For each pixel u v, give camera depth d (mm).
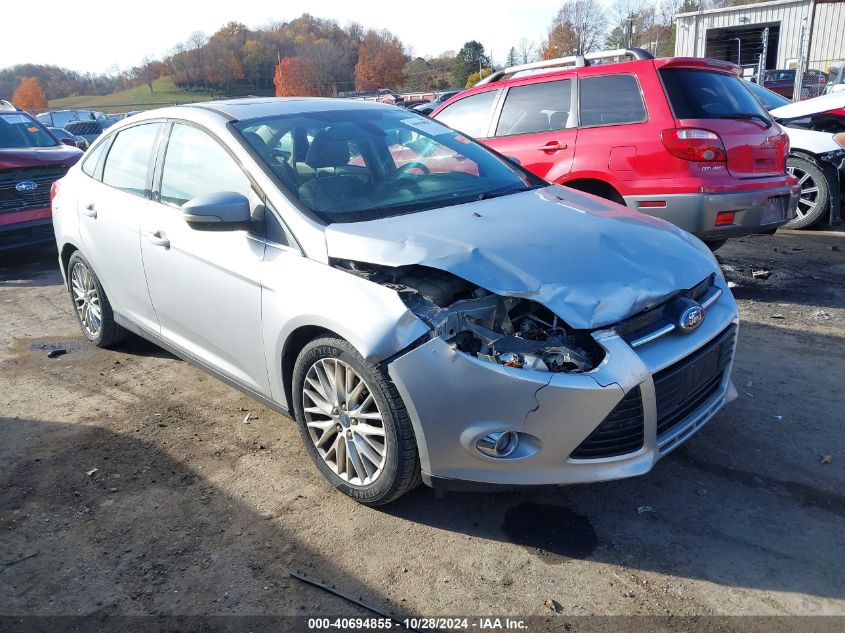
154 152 4125
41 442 3826
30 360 5051
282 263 3150
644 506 3018
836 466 3230
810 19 20016
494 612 2480
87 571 2773
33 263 8281
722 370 3146
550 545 2807
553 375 2547
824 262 6641
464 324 2668
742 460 3318
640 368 2611
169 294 3898
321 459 3217
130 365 4871
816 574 2574
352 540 2896
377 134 3951
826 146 7512
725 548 2734
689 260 3086
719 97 5574
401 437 2775
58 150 8578
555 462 2648
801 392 3953
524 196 3613
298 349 3238
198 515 3107
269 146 3551
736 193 5266
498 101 6512
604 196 5828
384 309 2738
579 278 2752
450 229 3037
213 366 3799
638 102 5527
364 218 3219
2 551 2912
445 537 2889
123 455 3654
